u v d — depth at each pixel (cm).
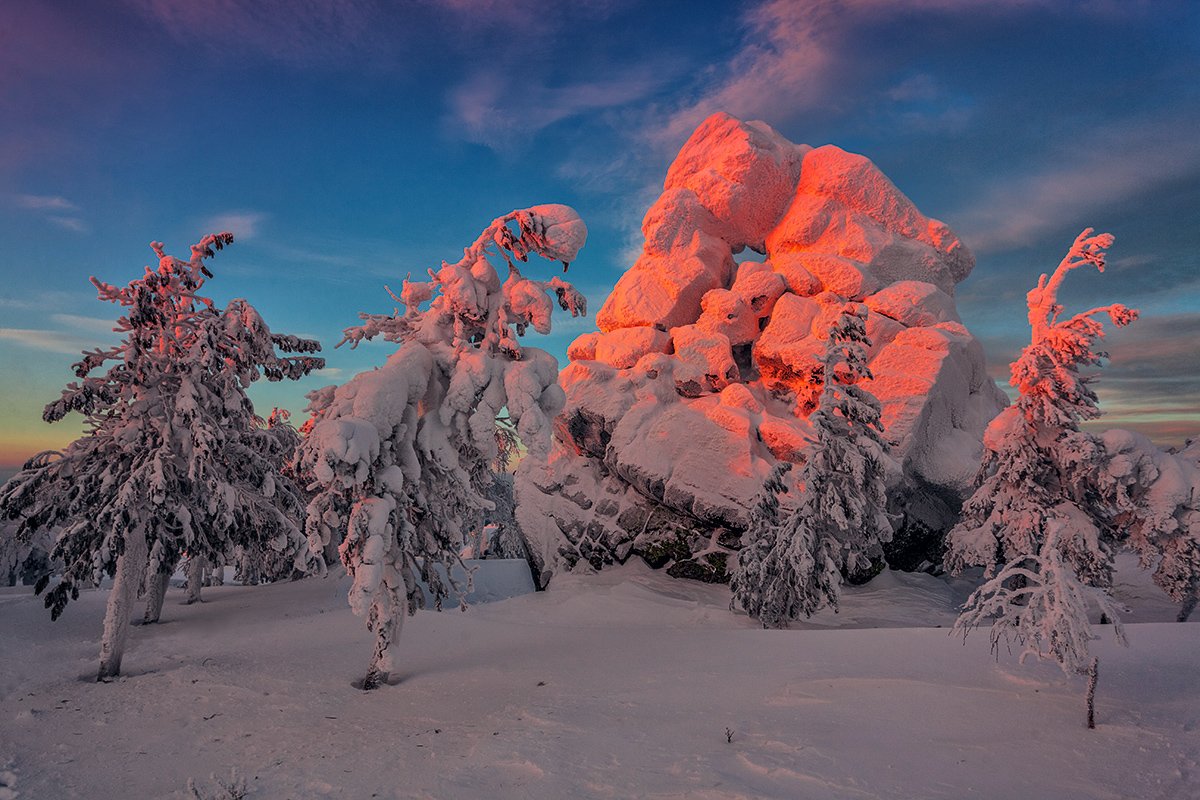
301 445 1254
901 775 629
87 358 1558
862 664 1128
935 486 2408
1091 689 759
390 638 1284
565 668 1278
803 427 2559
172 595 2850
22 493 1495
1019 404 2012
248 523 1764
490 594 2869
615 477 2752
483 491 1608
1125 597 2511
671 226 3262
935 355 2466
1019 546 1923
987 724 777
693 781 632
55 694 1265
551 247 1466
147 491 1500
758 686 1030
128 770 845
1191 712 782
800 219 3108
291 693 1215
